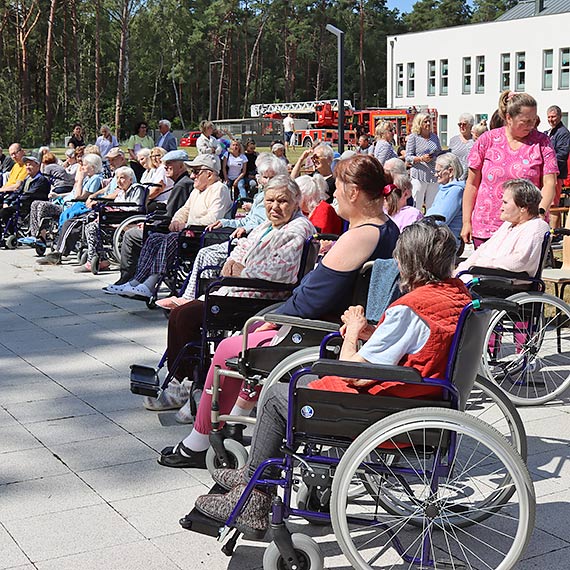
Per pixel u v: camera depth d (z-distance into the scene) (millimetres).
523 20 44531
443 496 3961
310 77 99750
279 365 4105
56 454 4906
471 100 47594
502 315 5680
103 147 18812
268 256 5090
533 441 5035
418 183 12148
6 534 3949
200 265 7113
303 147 53281
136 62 81125
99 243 10594
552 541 3861
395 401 3395
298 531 3941
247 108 92812
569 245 7297
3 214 12945
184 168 9500
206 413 4598
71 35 73688
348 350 3625
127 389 6094
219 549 3807
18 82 65688
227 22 90438
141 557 3738
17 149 13625
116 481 4527
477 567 3627
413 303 3402
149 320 8211
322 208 6383
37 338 7559
